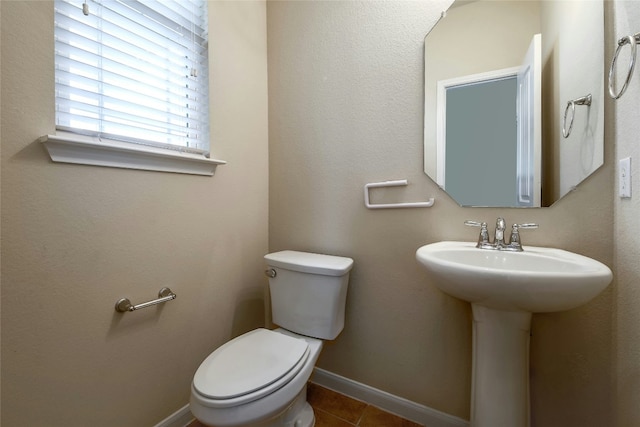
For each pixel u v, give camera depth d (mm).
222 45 1349
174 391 1177
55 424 852
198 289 1269
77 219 888
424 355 1219
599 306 920
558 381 982
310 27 1458
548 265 875
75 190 882
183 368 1211
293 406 1141
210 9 1288
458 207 1137
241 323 1489
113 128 1024
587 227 933
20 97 773
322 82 1432
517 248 972
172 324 1166
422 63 1187
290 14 1523
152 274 1092
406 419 1248
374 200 1308
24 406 795
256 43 1547
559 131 979
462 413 1148
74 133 923
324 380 1471
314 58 1452
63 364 866
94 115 970
